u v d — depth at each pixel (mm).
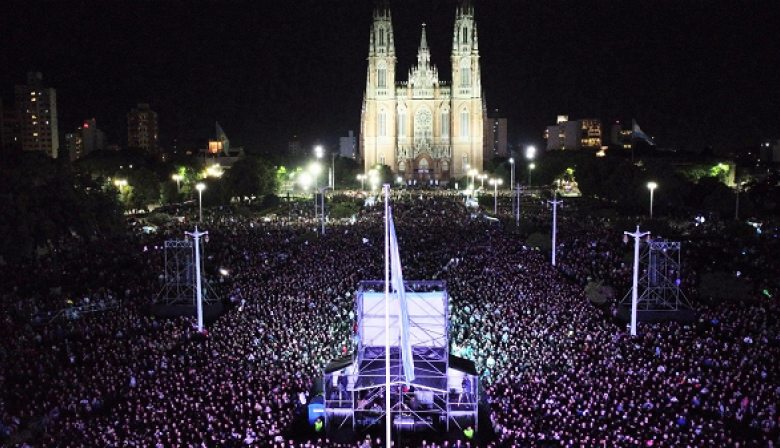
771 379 43219
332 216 132750
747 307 61594
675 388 41375
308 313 57938
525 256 84375
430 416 40812
